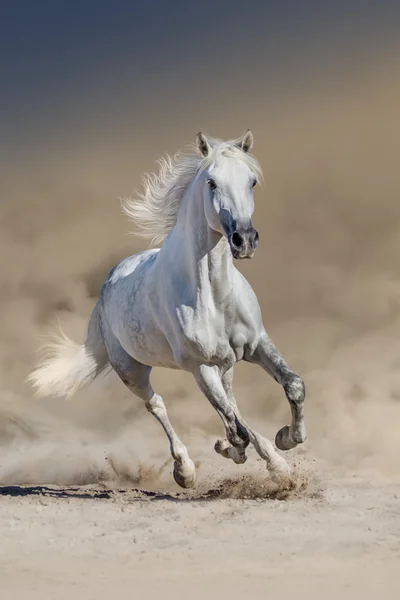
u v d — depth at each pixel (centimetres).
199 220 1069
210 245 1062
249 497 1123
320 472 1301
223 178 1023
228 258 1072
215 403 1100
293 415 1093
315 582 760
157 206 1178
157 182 1191
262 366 1130
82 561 852
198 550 871
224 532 930
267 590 738
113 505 1078
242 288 1098
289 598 714
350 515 988
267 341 1116
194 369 1113
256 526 949
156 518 1002
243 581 768
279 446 1127
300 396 1083
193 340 1084
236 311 1090
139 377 1305
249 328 1101
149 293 1166
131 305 1223
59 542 921
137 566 827
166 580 777
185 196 1116
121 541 917
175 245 1123
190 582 769
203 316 1080
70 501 1114
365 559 827
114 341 1315
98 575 800
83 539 929
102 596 730
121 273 1316
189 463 1210
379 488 1145
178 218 1131
